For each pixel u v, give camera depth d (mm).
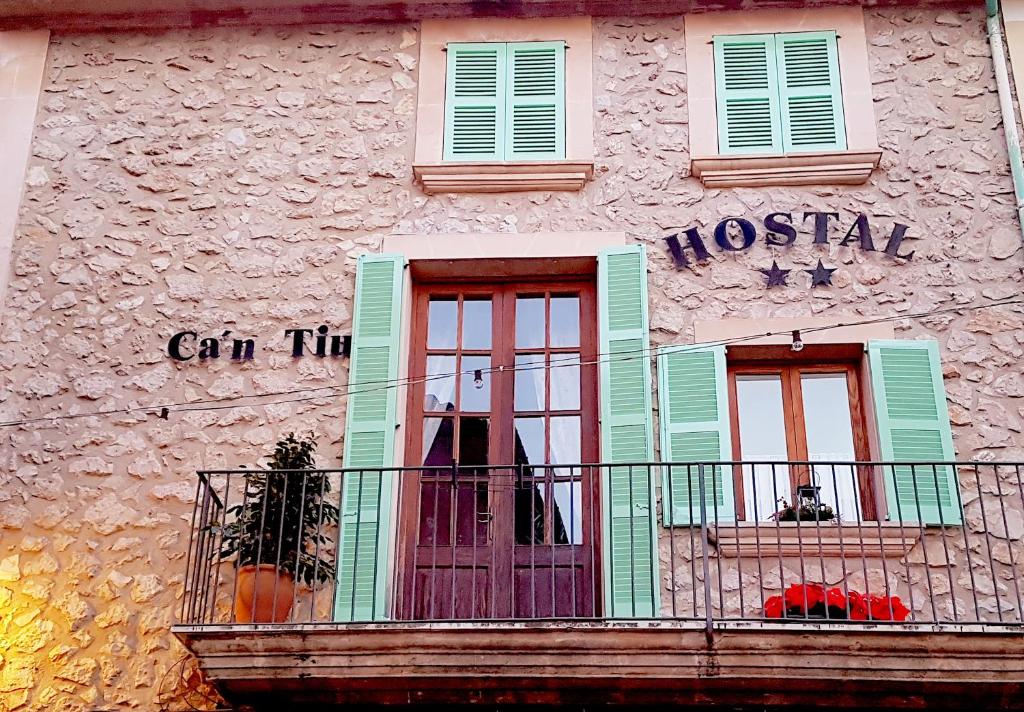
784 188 8906
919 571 7734
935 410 8141
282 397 8445
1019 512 7871
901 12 9438
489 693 7199
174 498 8188
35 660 7754
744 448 8367
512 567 8086
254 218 9016
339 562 7863
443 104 9336
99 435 8375
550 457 8422
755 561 7828
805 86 9234
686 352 8383
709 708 7195
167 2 9594
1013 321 8375
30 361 8594
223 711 7562
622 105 9266
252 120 9344
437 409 8594
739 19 9492
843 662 6973
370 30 9633
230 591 7875
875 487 8094
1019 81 9016
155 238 8969
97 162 9234
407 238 8867
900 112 9102
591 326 8758
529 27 9586
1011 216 8688
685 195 8922
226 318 8703
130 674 7707
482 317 8844
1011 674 6930
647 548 7820
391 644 7086
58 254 8938
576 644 7027
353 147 9227
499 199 8984
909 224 8719
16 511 8156
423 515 8320
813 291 8547
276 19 9633
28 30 9672
